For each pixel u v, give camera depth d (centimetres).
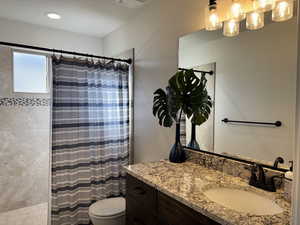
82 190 218
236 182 129
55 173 201
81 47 306
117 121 243
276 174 120
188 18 175
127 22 258
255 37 132
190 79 167
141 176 140
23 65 270
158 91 184
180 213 112
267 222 85
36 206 268
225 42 149
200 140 167
